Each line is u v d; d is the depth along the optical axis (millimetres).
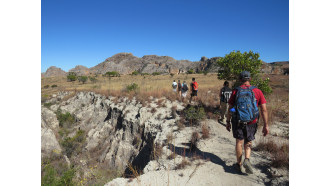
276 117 6387
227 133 5379
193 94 9445
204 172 3240
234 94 2980
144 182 3074
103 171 8484
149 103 11445
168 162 3799
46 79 96000
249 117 2730
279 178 2830
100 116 17281
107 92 20391
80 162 9844
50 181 5188
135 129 10125
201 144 4625
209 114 7301
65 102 25469
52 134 12023
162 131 6785
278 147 3830
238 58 7320
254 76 7395
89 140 14133
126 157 9305
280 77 25906
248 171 2891
